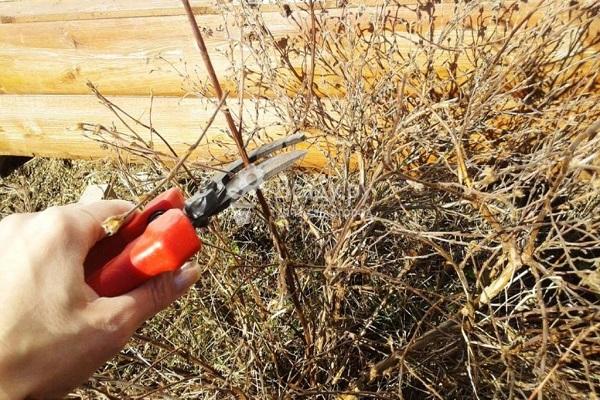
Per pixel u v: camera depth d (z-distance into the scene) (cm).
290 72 249
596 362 159
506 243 154
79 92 314
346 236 175
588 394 150
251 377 207
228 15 258
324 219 231
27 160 367
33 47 308
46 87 319
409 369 169
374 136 198
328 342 200
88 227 120
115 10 286
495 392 168
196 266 131
